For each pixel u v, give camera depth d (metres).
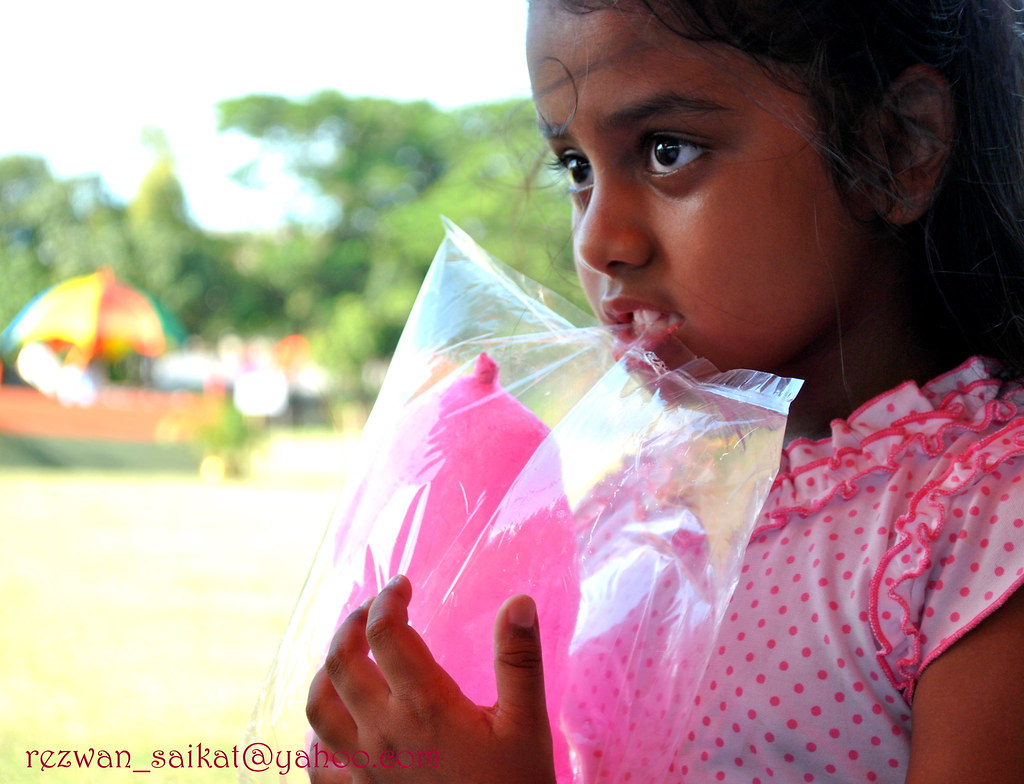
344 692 0.73
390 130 25.12
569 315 0.98
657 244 0.87
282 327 25.97
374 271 23.14
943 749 0.75
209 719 3.35
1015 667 0.75
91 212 25.86
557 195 1.35
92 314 15.12
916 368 0.97
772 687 0.85
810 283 0.87
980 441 0.85
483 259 0.99
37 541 7.08
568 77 0.88
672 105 0.84
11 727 3.21
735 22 0.83
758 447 0.83
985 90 0.96
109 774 2.74
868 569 0.84
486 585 0.76
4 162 25.72
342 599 0.80
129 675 3.88
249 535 7.64
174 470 13.20
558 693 0.77
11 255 24.89
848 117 0.86
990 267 0.96
